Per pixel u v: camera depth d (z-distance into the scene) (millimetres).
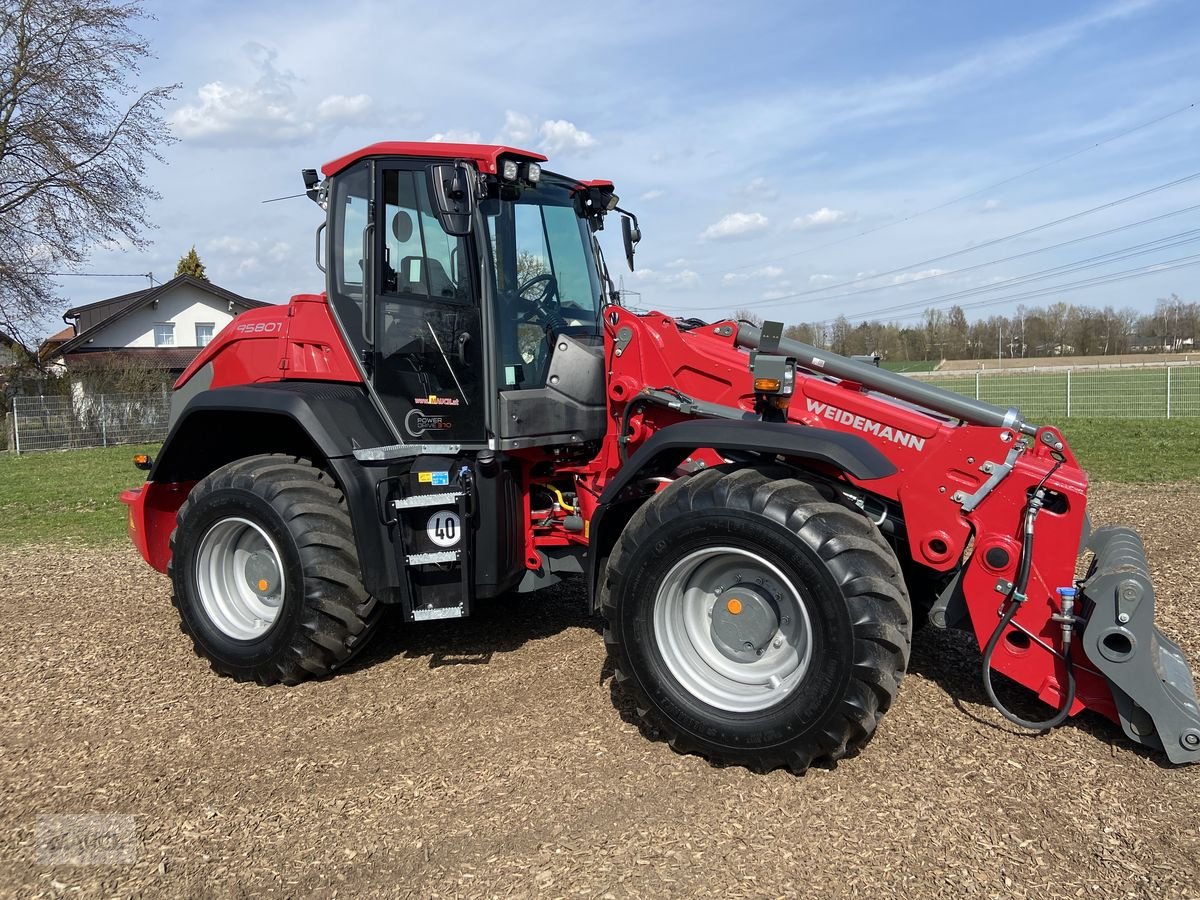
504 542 4094
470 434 4094
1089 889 2486
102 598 6156
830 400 3648
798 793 3049
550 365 4230
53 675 4543
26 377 26047
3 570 7281
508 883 2602
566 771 3262
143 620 5531
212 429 4742
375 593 4090
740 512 3139
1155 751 3268
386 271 4285
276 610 4367
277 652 4172
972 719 3596
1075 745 3340
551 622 5051
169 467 4867
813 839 2770
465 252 4070
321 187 4590
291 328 4609
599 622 5008
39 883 2695
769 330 3898
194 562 4414
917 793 3025
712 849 2734
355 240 4410
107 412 26156
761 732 3135
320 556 4102
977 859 2641
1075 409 23797
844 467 3086
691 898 2502
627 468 3500
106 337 33844
